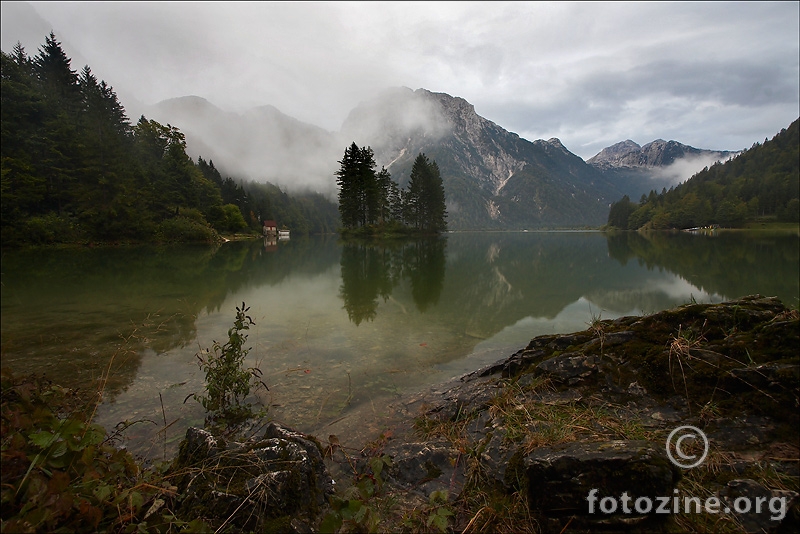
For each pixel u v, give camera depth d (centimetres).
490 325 763
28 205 3484
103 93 6222
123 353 576
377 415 399
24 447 181
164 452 316
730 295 946
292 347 621
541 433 272
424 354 596
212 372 411
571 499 204
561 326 755
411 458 295
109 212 3631
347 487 271
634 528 194
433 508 233
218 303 967
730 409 283
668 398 314
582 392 351
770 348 310
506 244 3959
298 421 385
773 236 4791
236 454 247
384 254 2691
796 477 218
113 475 209
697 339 350
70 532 162
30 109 4231
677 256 2072
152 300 997
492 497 237
